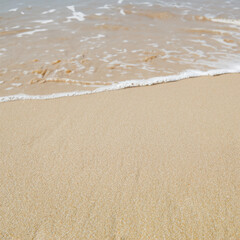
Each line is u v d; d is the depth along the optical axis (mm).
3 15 5711
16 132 2270
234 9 6223
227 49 4156
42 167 1882
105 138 2170
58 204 1596
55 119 2453
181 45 4273
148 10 6023
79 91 2990
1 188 1710
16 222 1488
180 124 2334
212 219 1480
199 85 3070
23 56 3816
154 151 2012
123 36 4602
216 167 1844
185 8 6250
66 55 3861
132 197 1630
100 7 6254
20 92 2971
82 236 1409
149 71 3453
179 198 1614
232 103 2654
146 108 2602
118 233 1420
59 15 5699
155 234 1409
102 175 1800
